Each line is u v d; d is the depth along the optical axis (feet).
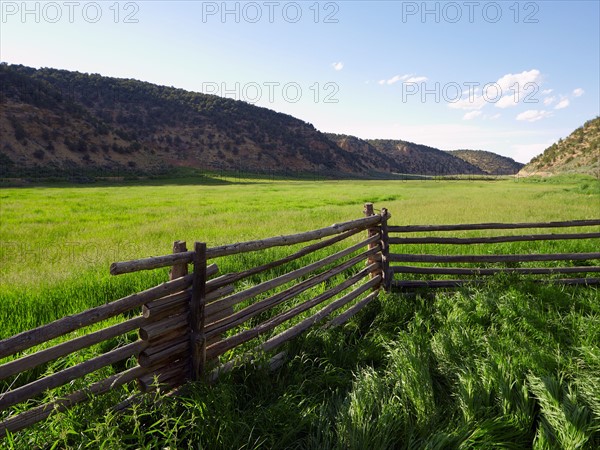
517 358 11.44
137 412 9.37
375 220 18.86
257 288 12.76
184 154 591.78
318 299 15.42
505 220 46.34
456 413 9.85
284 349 13.46
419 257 20.27
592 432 8.52
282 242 13.41
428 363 11.82
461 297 17.16
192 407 9.27
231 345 11.97
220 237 35.68
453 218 49.49
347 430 8.58
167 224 47.60
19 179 279.90
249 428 9.02
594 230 35.73
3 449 7.83
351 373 12.23
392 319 16.43
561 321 14.67
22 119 428.97
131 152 492.13
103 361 9.08
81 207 76.07
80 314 8.35
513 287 18.19
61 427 8.30
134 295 9.25
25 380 11.73
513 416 9.19
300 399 10.71
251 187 205.46
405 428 8.92
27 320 15.78
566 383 10.34
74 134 459.32
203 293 10.61
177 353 10.37
